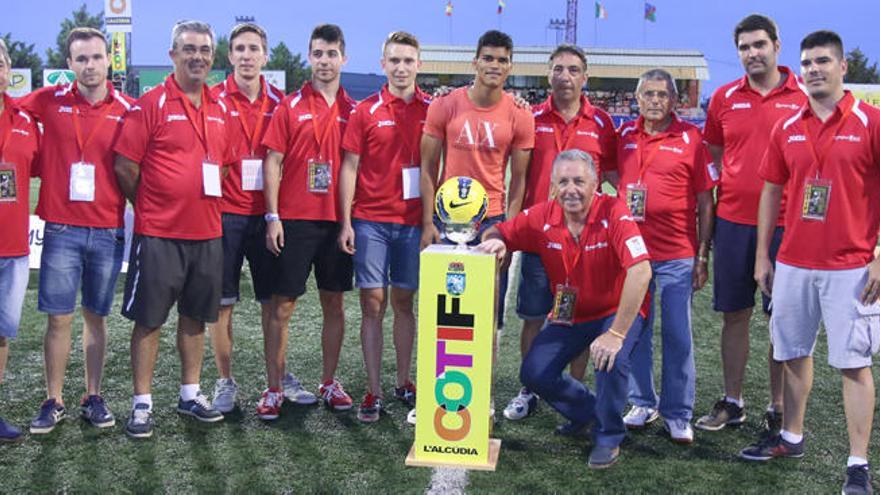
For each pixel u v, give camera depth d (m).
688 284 3.92
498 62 3.87
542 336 3.77
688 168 3.90
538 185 4.22
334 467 3.57
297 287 4.16
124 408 4.31
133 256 3.87
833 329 3.36
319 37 4.15
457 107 4.03
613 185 4.39
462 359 3.55
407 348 4.45
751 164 3.94
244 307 6.72
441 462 3.61
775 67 3.97
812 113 3.40
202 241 3.94
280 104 4.16
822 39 3.27
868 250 3.33
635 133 4.01
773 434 4.05
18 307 3.74
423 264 3.51
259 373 5.00
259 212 4.40
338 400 4.34
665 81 3.85
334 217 4.20
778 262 3.55
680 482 3.46
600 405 3.61
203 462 3.60
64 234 3.85
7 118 3.66
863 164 3.27
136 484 3.36
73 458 3.62
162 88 3.85
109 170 3.90
